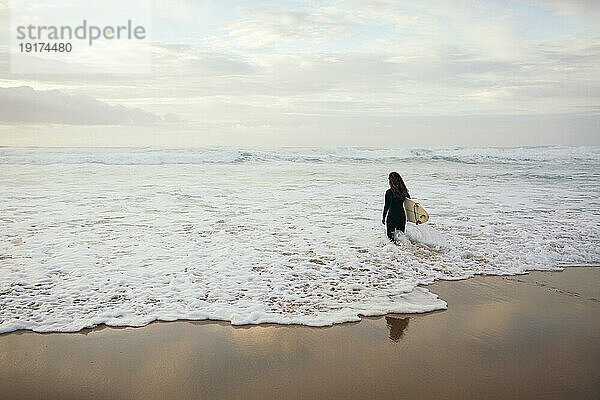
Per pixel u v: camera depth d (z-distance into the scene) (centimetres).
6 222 1009
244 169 2525
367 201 1385
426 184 1898
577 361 404
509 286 620
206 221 1055
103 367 389
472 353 420
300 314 511
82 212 1150
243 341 443
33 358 404
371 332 467
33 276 628
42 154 3106
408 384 364
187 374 378
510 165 2942
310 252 783
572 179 2128
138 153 3272
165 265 693
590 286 621
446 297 575
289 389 355
